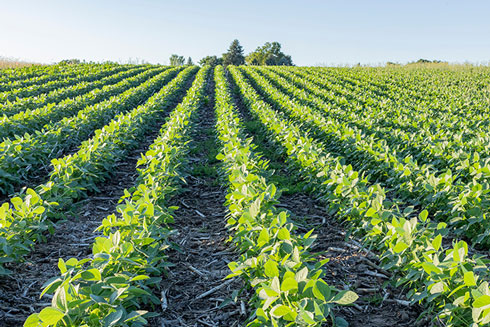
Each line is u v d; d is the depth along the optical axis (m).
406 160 6.73
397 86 26.95
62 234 5.40
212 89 25.38
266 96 20.27
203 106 18.05
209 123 14.27
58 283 2.79
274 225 3.78
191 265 4.66
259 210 4.30
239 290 3.76
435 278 3.01
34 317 2.47
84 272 2.83
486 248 4.97
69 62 41.22
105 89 18.56
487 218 4.86
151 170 6.53
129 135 9.82
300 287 2.69
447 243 5.14
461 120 13.04
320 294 2.54
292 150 7.93
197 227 5.81
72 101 14.02
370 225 4.59
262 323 2.72
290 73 33.19
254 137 11.68
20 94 16.86
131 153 9.85
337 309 3.72
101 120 12.19
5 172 6.69
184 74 30.48
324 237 5.38
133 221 4.03
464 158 7.29
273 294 2.66
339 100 17.47
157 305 3.83
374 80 29.70
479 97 21.09
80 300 2.52
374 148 8.13
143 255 3.68
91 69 31.95
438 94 22.50
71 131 9.91
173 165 7.34
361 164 8.01
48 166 8.21
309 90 22.75
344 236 5.31
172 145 8.59
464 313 2.85
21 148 7.48
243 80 26.02
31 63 38.22
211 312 3.75
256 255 3.79
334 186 5.93
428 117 13.70
